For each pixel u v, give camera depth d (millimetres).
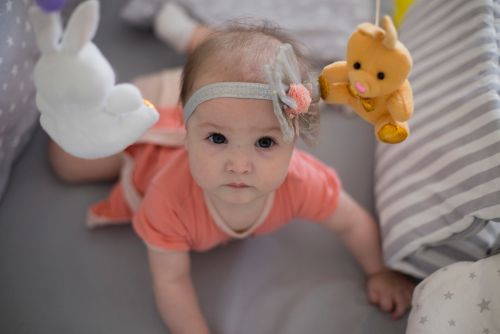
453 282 853
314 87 774
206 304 1033
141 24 1479
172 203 916
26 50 1048
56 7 598
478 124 888
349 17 1409
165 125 1093
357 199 1189
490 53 943
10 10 985
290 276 1076
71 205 1187
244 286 1060
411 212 956
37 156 1254
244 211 939
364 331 983
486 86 910
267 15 1406
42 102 681
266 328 1005
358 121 1327
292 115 737
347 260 1104
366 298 1034
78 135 700
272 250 1115
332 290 1048
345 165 1244
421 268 967
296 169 973
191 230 943
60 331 999
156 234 927
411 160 998
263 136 779
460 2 1051
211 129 780
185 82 825
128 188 1093
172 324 960
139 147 1093
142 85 1209
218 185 814
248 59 768
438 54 1039
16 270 1076
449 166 911
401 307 1003
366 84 677
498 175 827
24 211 1167
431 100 1002
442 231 901
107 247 1122
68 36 628
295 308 1021
